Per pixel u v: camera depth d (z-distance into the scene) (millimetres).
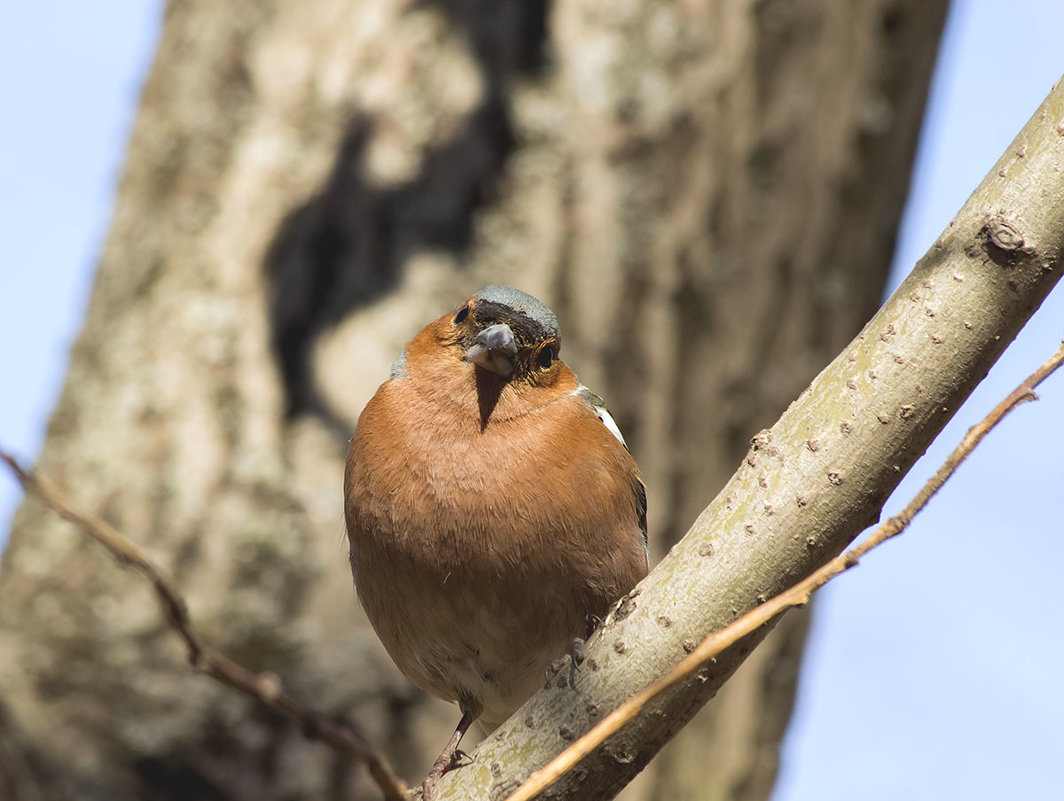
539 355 8031
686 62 11922
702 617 5562
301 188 11812
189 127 12148
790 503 5523
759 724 12047
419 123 11844
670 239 11719
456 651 8078
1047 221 5324
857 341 5621
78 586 10781
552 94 11875
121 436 11211
